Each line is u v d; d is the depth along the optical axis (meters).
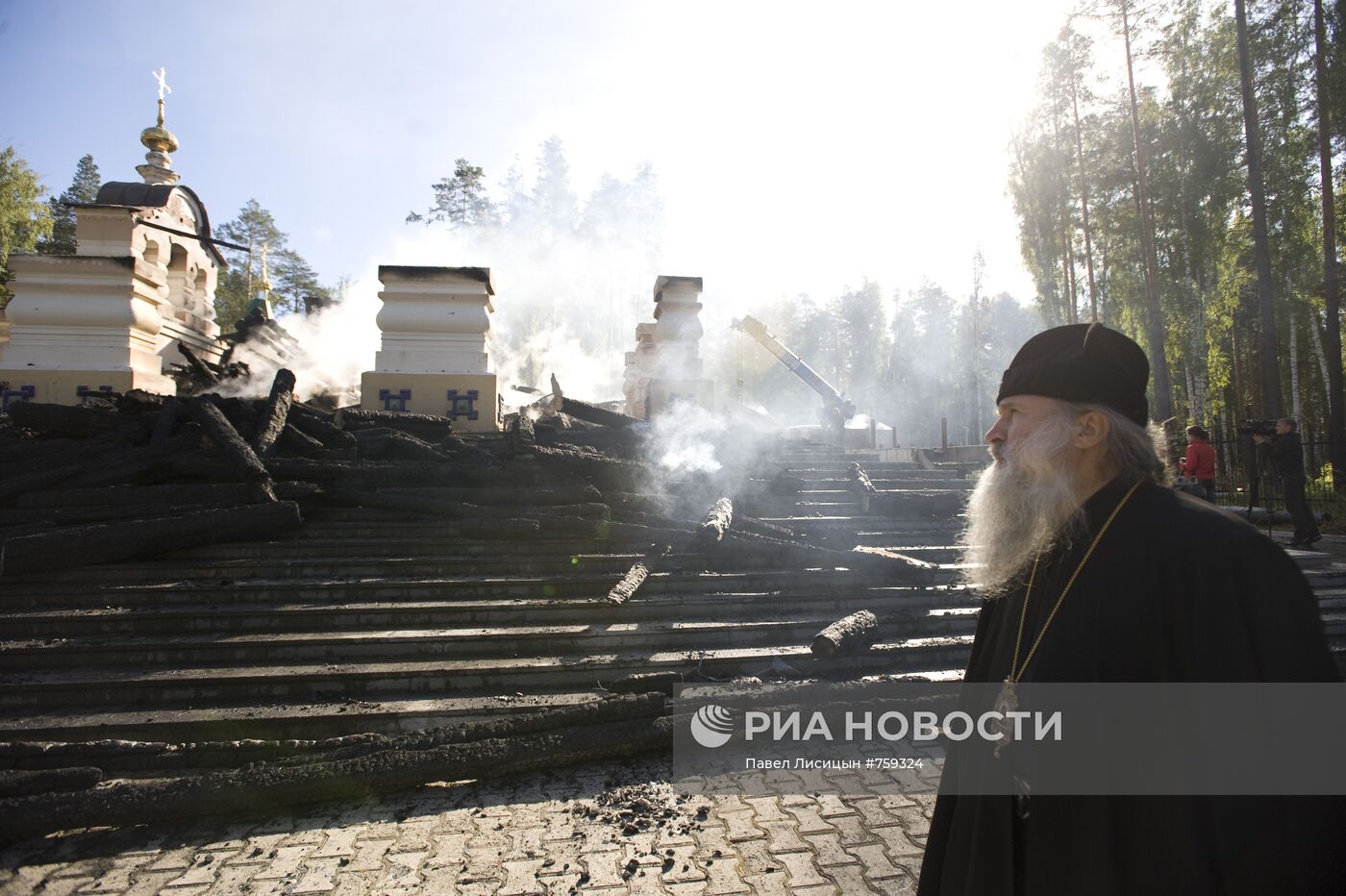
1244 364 29.84
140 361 10.19
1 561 5.36
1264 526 12.40
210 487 6.57
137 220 11.06
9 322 9.72
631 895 3.00
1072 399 1.55
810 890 3.04
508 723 4.20
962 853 1.62
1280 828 1.10
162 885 3.06
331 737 4.38
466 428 10.36
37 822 3.38
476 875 3.13
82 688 4.56
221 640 5.05
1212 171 22.31
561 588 6.05
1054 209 26.91
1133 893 1.26
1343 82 16.70
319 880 3.10
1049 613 1.51
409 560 6.14
